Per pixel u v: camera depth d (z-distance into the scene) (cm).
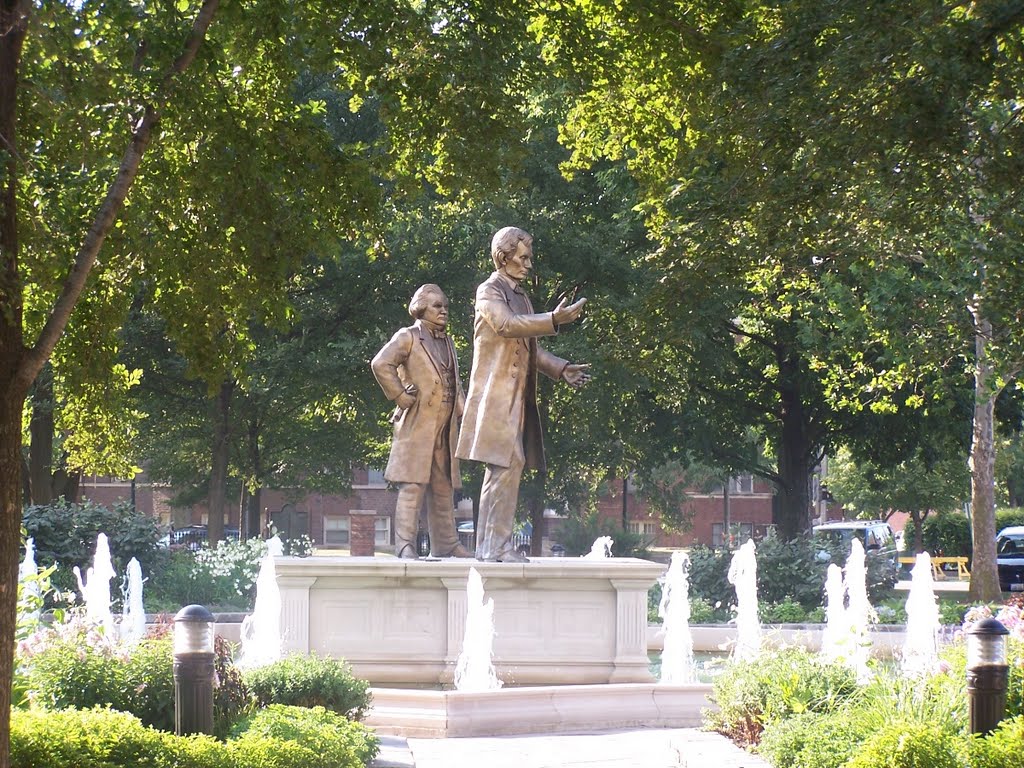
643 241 3622
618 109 1581
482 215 3488
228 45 1209
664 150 1555
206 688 942
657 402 4078
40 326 1128
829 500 7219
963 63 1078
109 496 7062
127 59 1040
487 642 1625
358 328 3784
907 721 980
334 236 1209
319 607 1644
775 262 1286
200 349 1199
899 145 1141
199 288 1166
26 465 3878
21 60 1005
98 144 1096
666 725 1453
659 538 7362
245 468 4391
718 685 1256
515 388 1706
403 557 1702
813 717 1065
